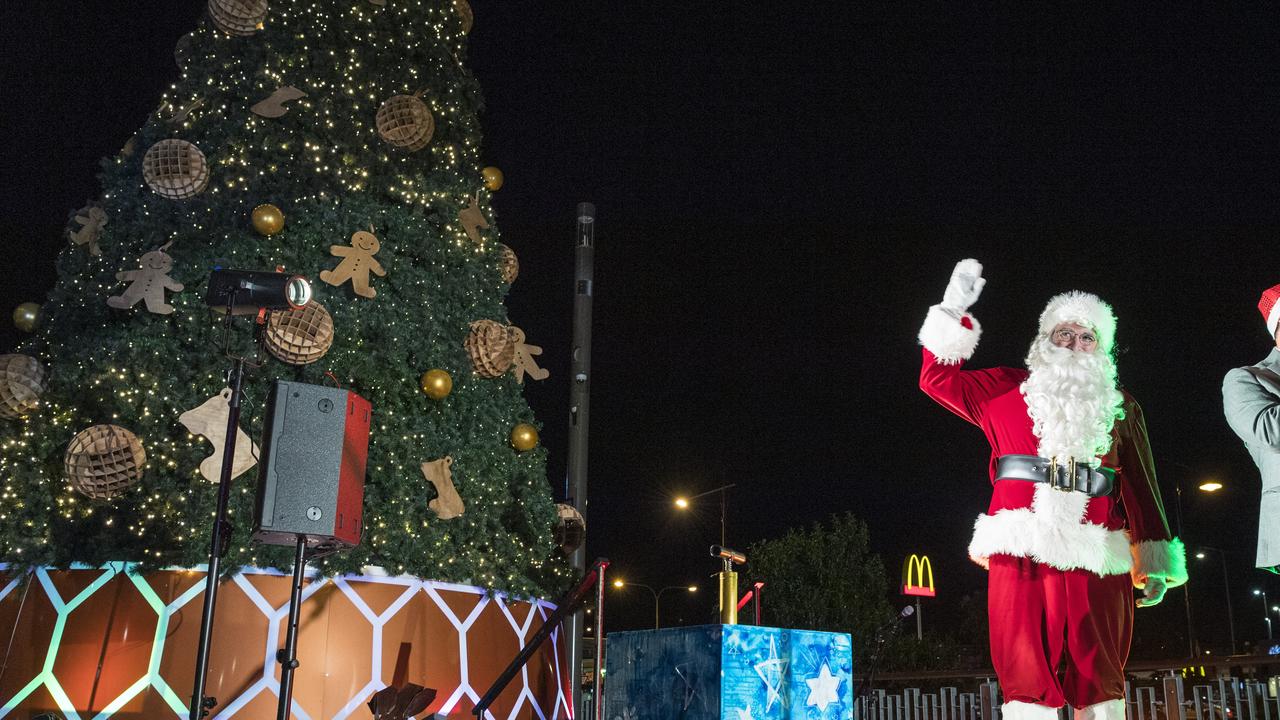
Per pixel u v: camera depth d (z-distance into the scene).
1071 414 4.61
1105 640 4.43
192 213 7.50
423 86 8.59
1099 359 4.75
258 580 6.71
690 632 4.46
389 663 6.93
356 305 7.51
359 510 5.82
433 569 7.27
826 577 19.67
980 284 5.06
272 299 5.69
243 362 5.65
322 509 5.52
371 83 8.20
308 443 5.59
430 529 7.32
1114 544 4.52
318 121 7.85
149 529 6.57
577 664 9.61
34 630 6.50
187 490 6.66
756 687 4.34
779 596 19.52
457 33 9.15
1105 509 4.60
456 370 7.93
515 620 7.83
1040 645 4.44
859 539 20.08
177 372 6.95
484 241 8.83
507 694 7.57
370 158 8.06
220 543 5.28
